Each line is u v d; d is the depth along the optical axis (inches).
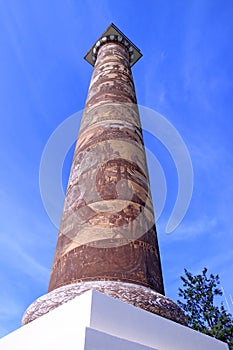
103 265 221.8
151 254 248.5
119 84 410.6
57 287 225.5
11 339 196.7
